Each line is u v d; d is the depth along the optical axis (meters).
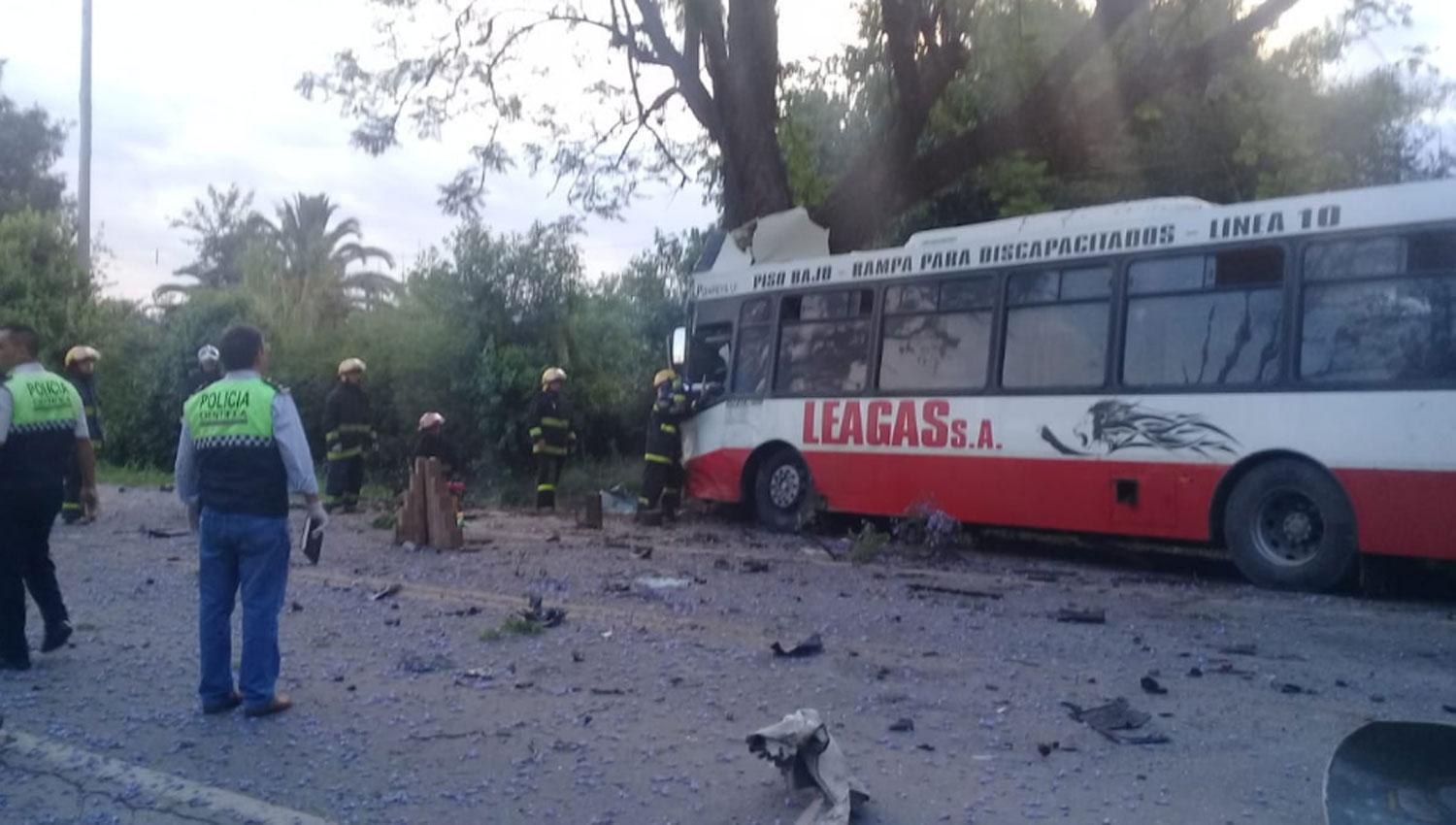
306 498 7.23
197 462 7.19
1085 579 12.27
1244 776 6.07
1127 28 19.70
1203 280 12.28
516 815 5.68
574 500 21.42
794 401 16.17
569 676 8.00
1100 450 12.88
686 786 6.00
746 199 19.78
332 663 8.39
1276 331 11.69
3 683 7.92
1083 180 22.98
